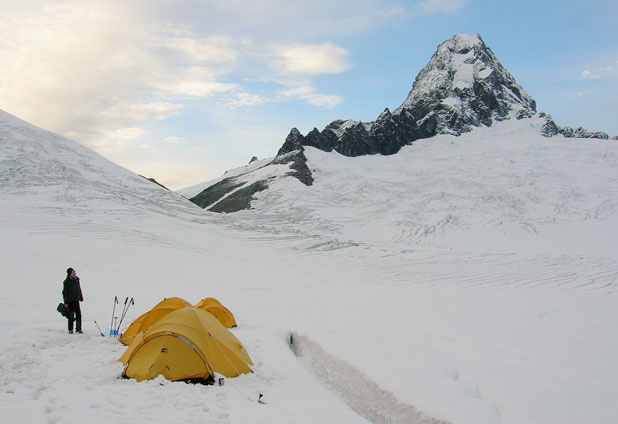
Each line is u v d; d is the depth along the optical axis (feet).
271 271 118.93
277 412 28.91
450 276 116.88
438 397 31.58
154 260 113.50
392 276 117.50
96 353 38.65
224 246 145.89
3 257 89.81
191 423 25.50
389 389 34.17
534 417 28.53
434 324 59.47
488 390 33.50
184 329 35.22
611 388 33.81
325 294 89.61
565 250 182.19
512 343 48.42
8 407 24.76
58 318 52.24
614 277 110.83
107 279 86.02
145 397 29.17
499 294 90.84
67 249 110.32
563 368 38.96
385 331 54.80
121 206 164.66
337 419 28.32
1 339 39.60
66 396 27.81
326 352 45.55
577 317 64.75
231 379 34.88
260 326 57.21
